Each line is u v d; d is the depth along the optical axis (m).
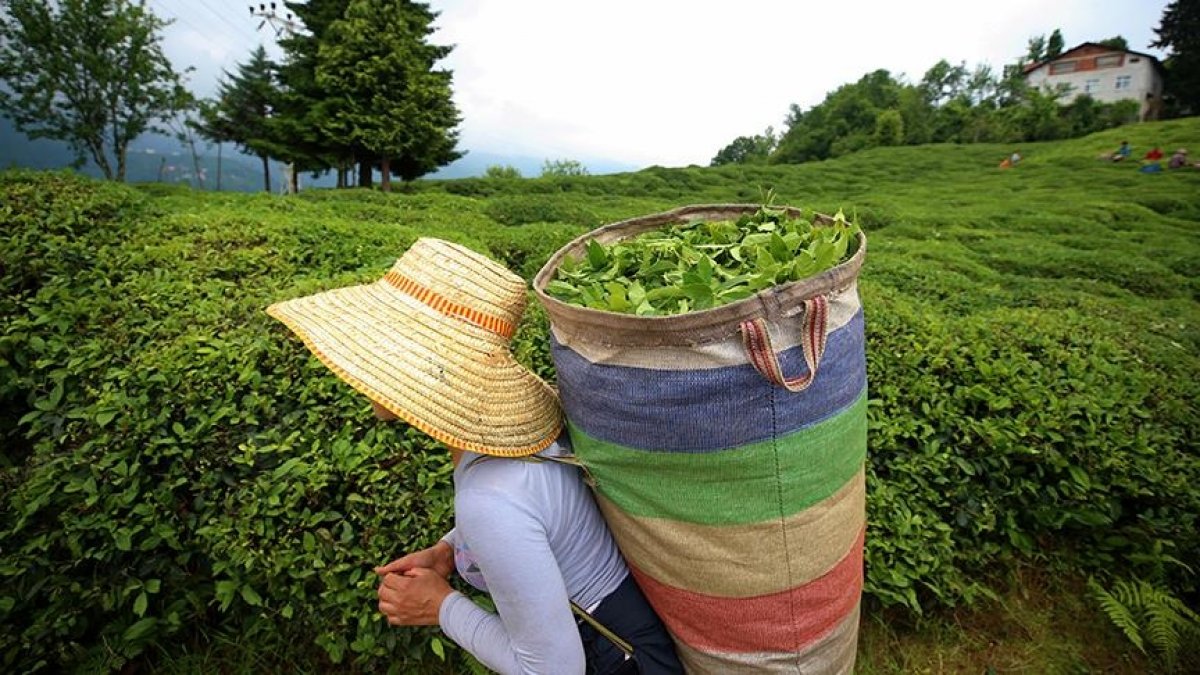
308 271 3.79
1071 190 22.19
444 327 1.15
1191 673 2.25
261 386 2.33
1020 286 7.92
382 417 1.33
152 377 2.24
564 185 24.86
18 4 19.11
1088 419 2.74
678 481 1.05
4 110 20.39
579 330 1.02
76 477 2.06
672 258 1.31
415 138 22.34
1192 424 2.88
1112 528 2.63
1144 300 8.02
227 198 7.80
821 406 1.03
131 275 3.20
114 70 20.86
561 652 1.06
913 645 2.36
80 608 2.01
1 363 2.50
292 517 2.04
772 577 1.10
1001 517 2.64
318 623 2.04
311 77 23.17
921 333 3.22
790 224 1.36
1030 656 2.34
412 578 1.31
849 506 1.16
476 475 1.12
